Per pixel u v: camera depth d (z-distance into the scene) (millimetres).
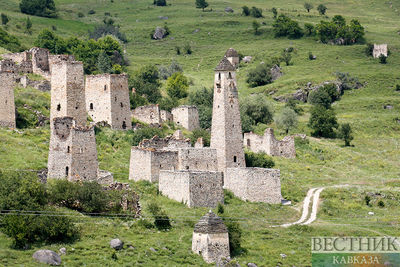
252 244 136875
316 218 160750
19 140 176375
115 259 119875
